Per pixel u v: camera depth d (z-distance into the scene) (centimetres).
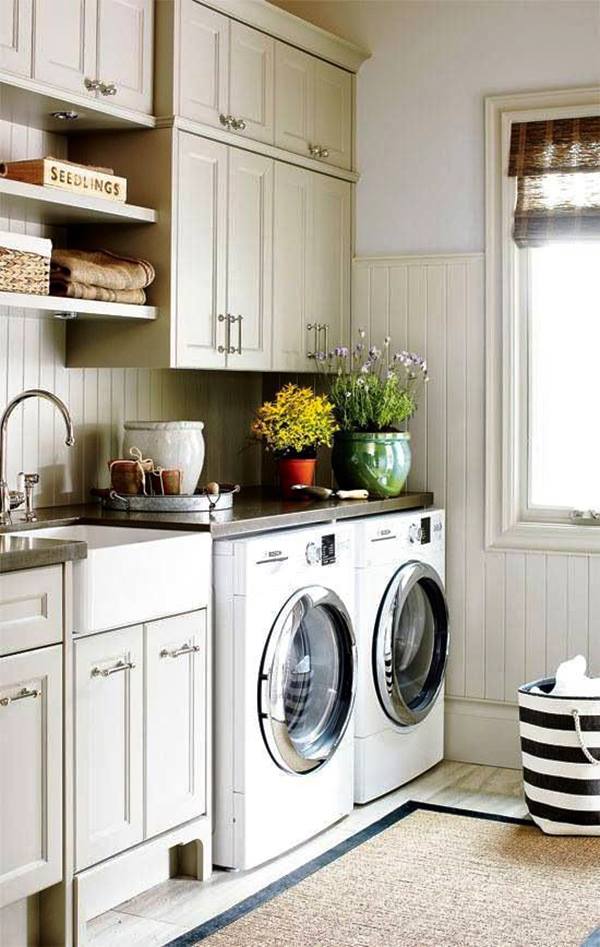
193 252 403
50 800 305
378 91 496
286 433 449
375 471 458
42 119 380
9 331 387
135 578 330
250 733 364
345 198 496
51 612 305
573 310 475
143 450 409
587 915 331
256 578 364
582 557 467
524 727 404
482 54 477
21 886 297
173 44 389
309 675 400
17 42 341
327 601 395
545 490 483
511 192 474
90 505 414
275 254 448
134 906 340
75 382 416
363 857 377
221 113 413
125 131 397
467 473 485
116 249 402
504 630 481
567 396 477
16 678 295
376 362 498
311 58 466
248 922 328
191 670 355
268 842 373
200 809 360
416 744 461
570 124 461
